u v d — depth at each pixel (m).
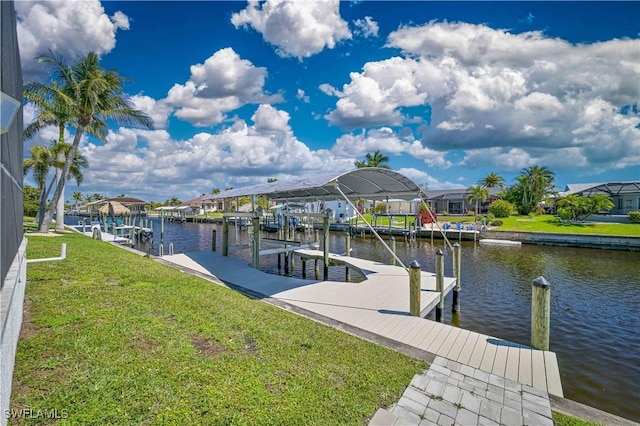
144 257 12.89
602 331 8.51
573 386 5.87
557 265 18.16
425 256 22.19
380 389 3.62
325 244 13.16
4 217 2.64
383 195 12.94
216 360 3.62
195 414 2.68
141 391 2.84
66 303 4.71
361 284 9.52
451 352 5.11
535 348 5.29
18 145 4.38
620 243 23.42
